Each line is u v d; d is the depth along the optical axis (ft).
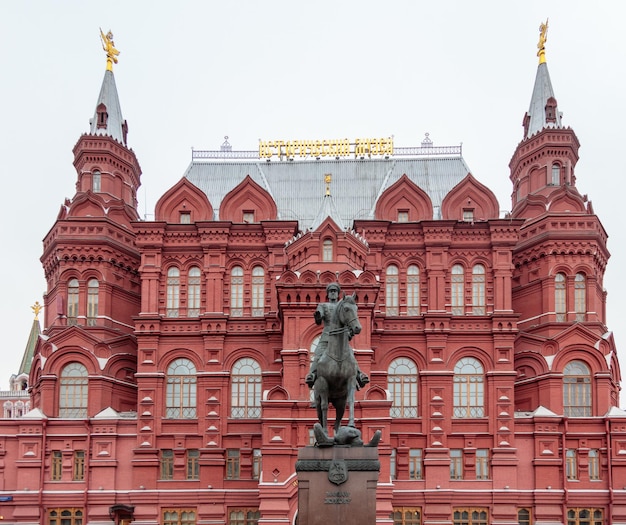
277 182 246.88
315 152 251.19
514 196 252.62
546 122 243.19
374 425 193.57
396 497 206.49
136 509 206.39
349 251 208.13
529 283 229.45
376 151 250.78
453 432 211.61
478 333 216.74
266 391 195.83
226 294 221.66
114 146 243.40
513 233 221.66
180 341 217.97
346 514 87.20
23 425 210.79
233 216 230.07
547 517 204.85
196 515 206.69
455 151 250.98
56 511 207.51
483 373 215.72
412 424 212.43
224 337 217.56
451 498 205.77
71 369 218.79
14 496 206.69
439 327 216.54
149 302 219.20
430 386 213.25
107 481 208.13
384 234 223.92
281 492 188.55
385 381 214.48
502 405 211.20
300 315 200.34
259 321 218.79
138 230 222.48
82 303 225.35
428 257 221.66
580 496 206.28
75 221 229.04
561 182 237.66
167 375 217.15
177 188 230.07
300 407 194.59
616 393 229.04
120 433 211.82
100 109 244.83
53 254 233.14
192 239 224.33
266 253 224.12
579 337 217.56
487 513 205.87
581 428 211.41
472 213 229.25
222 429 212.02
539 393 216.54
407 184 230.48
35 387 225.97
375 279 201.16
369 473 87.97
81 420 211.61
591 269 225.15
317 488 87.81
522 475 208.54
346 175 247.29
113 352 222.07
